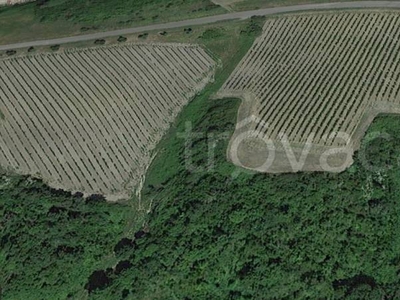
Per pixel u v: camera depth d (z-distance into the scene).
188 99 112.94
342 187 94.44
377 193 94.06
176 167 101.69
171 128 108.19
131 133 107.75
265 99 109.56
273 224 90.50
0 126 108.69
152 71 118.31
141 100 112.81
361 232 90.75
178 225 92.81
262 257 88.25
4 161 103.75
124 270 89.62
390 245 89.88
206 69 118.62
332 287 86.38
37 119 109.69
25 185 99.38
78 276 90.44
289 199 93.00
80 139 106.75
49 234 92.56
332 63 115.44
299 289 86.06
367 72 111.88
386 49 116.38
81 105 111.75
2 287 88.06
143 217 96.75
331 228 90.50
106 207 97.06
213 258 89.31
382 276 87.75
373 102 106.06
